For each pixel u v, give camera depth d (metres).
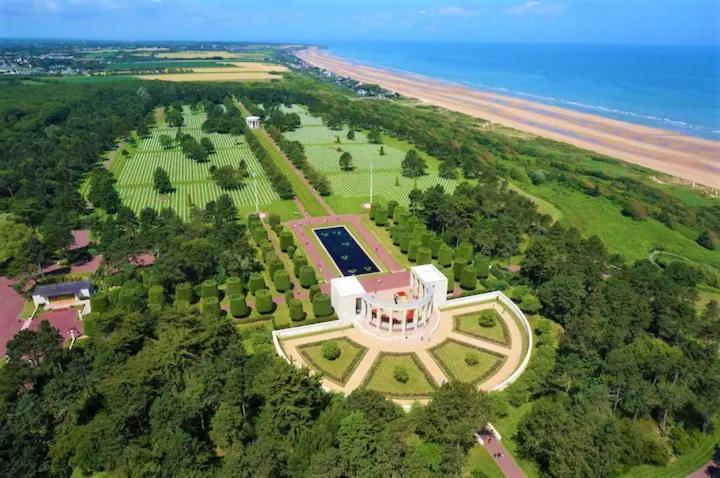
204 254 142.00
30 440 82.81
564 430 81.19
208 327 101.06
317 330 124.94
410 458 77.12
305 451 76.94
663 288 131.38
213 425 82.62
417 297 133.75
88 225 183.25
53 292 135.50
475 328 127.56
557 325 130.38
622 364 98.50
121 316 106.81
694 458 88.81
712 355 105.69
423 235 171.12
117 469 77.00
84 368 95.50
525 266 149.12
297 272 152.88
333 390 103.50
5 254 146.12
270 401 84.75
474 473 82.44
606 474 82.19
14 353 94.81
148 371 89.00
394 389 104.81
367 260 165.88
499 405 96.06
